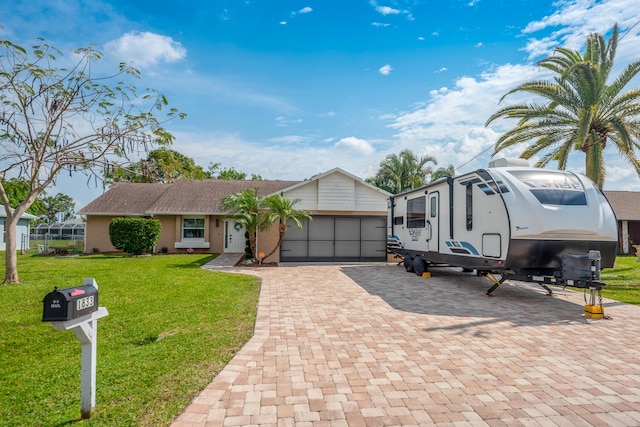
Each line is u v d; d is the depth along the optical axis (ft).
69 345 18.45
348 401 11.35
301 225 51.29
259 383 12.60
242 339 17.51
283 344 16.75
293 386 12.38
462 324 20.18
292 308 23.95
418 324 20.17
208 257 58.29
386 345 16.63
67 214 184.14
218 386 12.31
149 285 30.96
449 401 11.37
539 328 19.48
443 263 34.22
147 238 59.98
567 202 24.56
